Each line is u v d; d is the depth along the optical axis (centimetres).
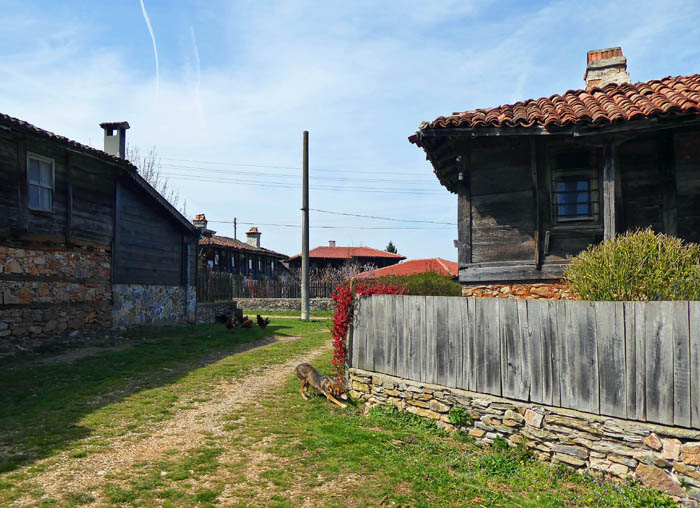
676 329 494
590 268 627
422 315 739
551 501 482
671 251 586
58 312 1288
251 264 4047
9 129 1103
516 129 881
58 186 1309
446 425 682
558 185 931
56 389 820
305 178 2458
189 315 1945
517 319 623
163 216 1805
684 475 476
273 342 1552
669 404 495
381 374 801
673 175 837
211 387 903
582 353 562
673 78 948
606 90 954
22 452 540
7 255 1140
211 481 490
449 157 1062
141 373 987
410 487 498
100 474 492
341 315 888
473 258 993
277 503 447
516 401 618
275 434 646
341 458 562
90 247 1420
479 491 500
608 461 530
